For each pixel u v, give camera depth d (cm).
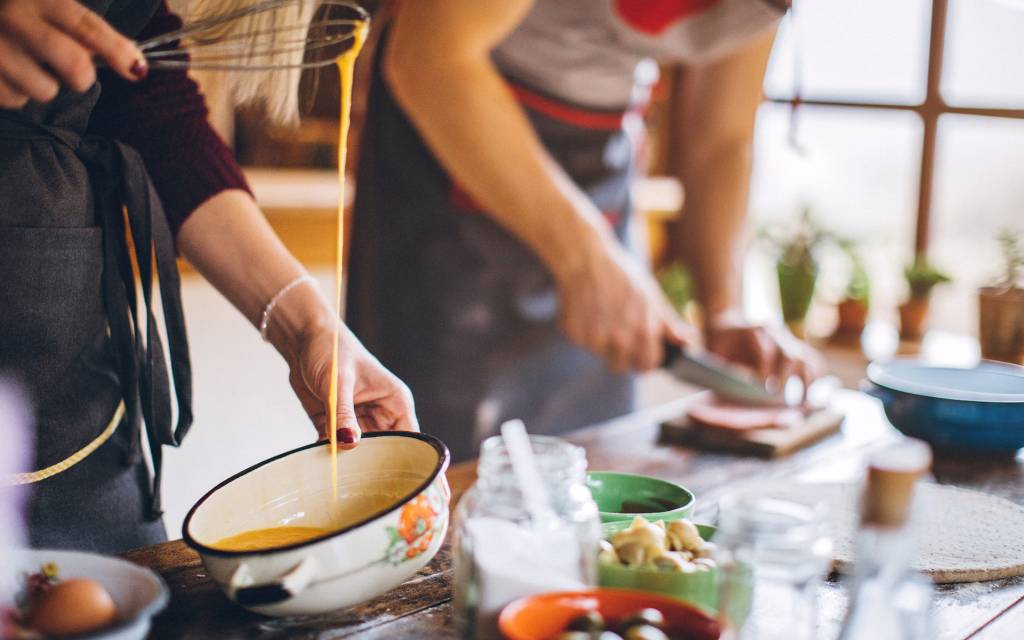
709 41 183
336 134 271
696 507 116
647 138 356
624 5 179
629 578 78
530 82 196
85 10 77
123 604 72
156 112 110
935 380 152
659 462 136
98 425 104
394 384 100
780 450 138
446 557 96
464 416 204
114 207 106
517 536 73
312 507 90
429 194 196
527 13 185
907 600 66
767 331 173
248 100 120
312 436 271
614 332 170
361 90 252
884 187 343
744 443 140
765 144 353
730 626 67
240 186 114
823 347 323
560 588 72
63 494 101
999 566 94
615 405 224
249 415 258
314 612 78
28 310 97
